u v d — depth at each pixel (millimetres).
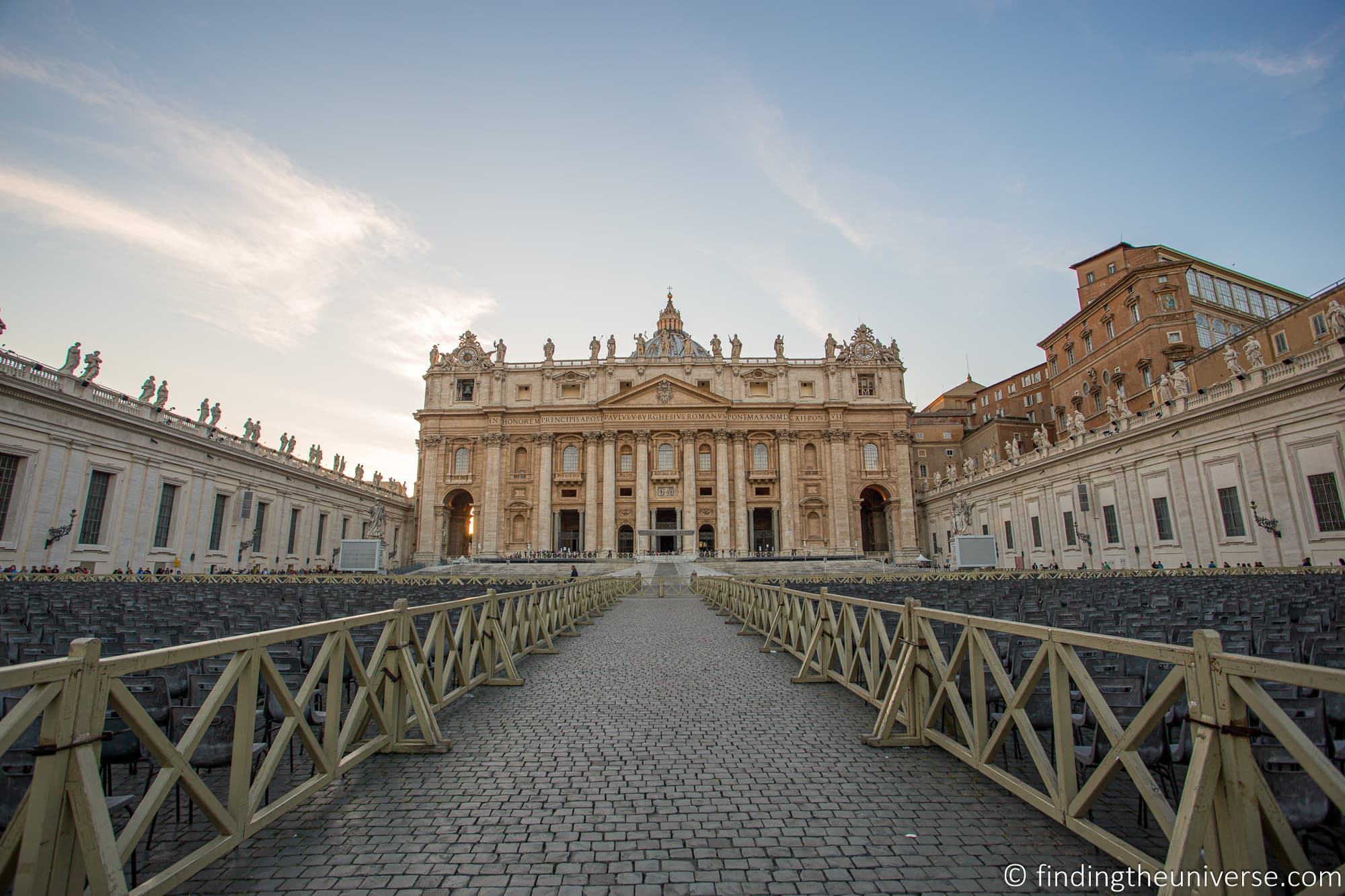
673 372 80438
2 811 3756
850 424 78562
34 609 14969
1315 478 29188
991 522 61156
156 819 5836
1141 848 4957
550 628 15508
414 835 5227
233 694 7652
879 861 4773
